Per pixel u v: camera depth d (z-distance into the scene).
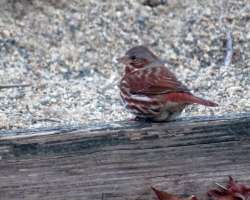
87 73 13.16
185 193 8.48
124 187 8.38
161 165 8.44
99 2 14.91
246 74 12.82
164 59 13.54
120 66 13.40
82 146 8.27
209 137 8.52
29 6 14.65
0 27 14.09
